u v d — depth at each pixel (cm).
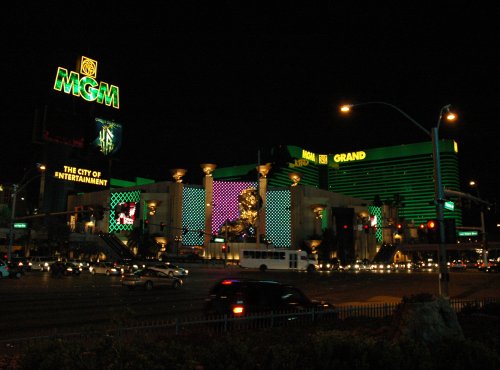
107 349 675
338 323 1252
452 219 1875
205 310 1352
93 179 13700
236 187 12194
